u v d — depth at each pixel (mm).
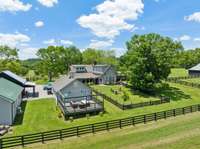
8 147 17938
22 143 18484
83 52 97938
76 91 36531
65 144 18641
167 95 40344
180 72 82812
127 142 18641
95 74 58781
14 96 28016
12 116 25156
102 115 28375
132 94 41781
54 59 68625
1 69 61531
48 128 23312
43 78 75188
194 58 105438
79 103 30938
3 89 28734
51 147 18031
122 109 31328
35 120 26484
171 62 42875
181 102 35219
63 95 34625
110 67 57344
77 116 28047
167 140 18844
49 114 29344
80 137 20312
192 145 17641
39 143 19062
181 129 21594
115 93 42125
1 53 63438
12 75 42812
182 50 103000
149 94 41406
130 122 23812
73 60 74750
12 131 22500
